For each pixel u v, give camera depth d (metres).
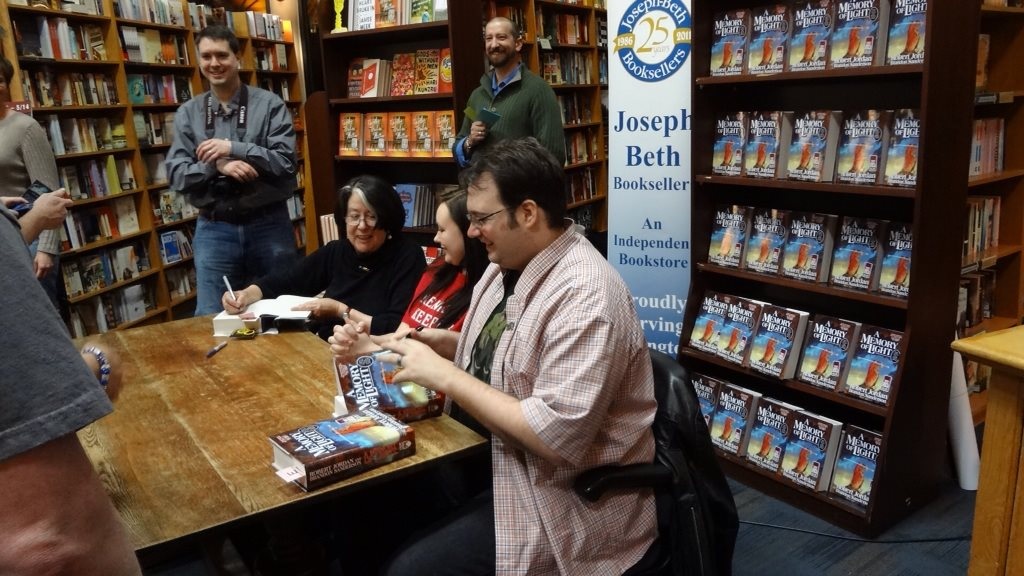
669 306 3.23
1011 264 3.16
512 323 1.53
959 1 2.21
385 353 1.73
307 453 1.36
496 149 1.50
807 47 2.50
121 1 5.09
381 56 4.14
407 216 4.06
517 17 5.35
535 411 1.35
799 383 2.66
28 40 4.33
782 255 2.71
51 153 3.32
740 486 2.86
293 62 7.86
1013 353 1.52
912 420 2.48
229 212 3.38
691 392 1.64
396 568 1.49
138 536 1.20
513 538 1.44
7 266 0.65
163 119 5.58
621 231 3.25
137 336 2.37
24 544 0.63
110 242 4.93
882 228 2.44
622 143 3.16
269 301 2.56
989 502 1.65
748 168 2.75
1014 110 3.00
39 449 0.64
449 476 1.95
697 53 2.79
